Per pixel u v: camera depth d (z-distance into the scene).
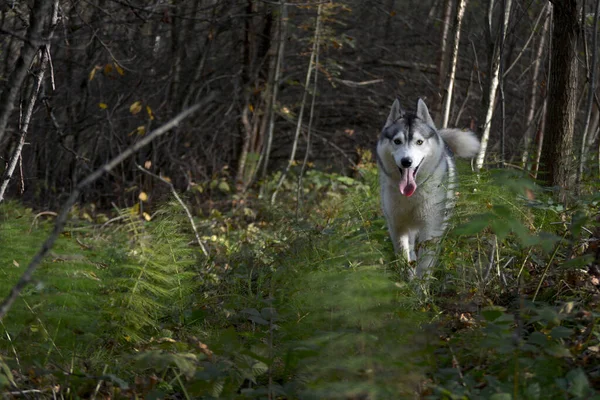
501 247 5.64
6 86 4.46
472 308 4.72
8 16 10.47
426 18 16.91
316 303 4.50
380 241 7.39
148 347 4.44
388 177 6.98
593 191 6.49
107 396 4.02
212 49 15.55
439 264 5.52
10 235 5.72
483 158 7.80
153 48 14.41
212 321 5.36
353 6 15.32
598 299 4.48
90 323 4.69
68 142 14.52
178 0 11.55
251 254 6.95
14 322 4.57
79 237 8.11
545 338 3.62
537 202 5.45
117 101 14.59
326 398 3.54
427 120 7.07
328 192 11.50
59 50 14.41
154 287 5.00
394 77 16.20
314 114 16.16
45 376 4.05
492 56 8.20
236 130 14.73
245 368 3.79
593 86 6.61
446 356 4.00
